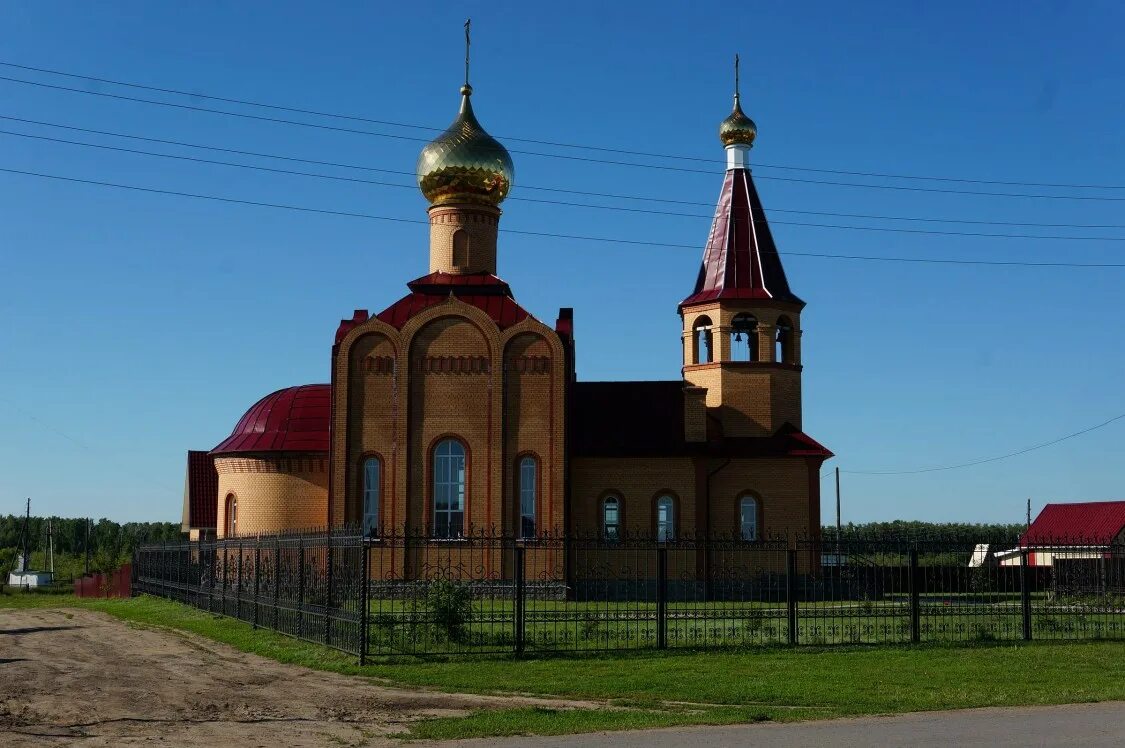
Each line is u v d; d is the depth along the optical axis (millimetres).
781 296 48812
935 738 15016
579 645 25438
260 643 27281
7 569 89188
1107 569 32406
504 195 49188
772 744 14734
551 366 44312
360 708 18250
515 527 43531
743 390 48250
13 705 18750
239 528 47219
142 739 15695
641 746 14727
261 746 15203
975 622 30438
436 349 44438
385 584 40125
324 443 46844
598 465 46469
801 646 25609
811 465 46938
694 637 26688
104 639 30641
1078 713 17031
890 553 37500
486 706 18375
